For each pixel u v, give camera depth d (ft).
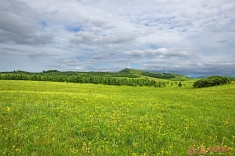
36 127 34.91
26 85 240.53
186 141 32.99
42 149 26.61
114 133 34.96
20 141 28.86
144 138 33.76
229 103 84.99
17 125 35.40
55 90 189.78
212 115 56.75
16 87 197.77
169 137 34.30
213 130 40.32
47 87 228.43
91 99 79.61
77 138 32.24
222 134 37.52
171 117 51.80
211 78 315.58
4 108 46.88
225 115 57.11
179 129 40.09
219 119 50.90
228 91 160.86
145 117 49.08
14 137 29.68
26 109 48.75
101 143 30.73
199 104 81.71
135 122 43.34
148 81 473.67
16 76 456.04
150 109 63.31
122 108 61.77
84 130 35.37
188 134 36.91
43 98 72.59
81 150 27.35
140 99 97.25
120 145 30.35
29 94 84.12
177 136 35.32
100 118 45.14
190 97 115.44
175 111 62.03
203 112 61.52
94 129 36.47
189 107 71.87
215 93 148.46
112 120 43.88
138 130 37.06
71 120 41.70
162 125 42.32
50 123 38.52
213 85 305.53
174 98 109.81
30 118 40.65
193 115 56.29
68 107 56.95
